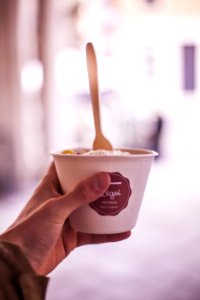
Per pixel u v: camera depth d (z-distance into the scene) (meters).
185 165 6.84
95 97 0.73
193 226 3.67
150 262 2.82
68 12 6.38
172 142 8.02
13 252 0.56
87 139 7.02
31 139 5.75
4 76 5.31
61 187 0.68
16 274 0.55
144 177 0.65
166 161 7.21
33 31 5.68
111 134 7.32
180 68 8.10
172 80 8.02
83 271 2.66
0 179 5.25
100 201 0.63
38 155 5.81
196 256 2.94
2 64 5.30
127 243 3.21
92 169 0.61
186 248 3.11
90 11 6.91
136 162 0.62
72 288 2.41
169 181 5.66
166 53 7.97
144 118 7.45
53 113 5.86
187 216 4.00
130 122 7.30
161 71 7.98
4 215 4.09
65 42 6.43
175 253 3.00
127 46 7.74
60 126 6.09
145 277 2.57
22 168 5.46
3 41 5.29
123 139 7.32
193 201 4.59
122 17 7.61
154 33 7.88
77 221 0.66
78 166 0.62
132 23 7.80
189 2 7.88
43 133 5.82
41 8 5.66
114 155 0.60
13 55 5.31
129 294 2.34
